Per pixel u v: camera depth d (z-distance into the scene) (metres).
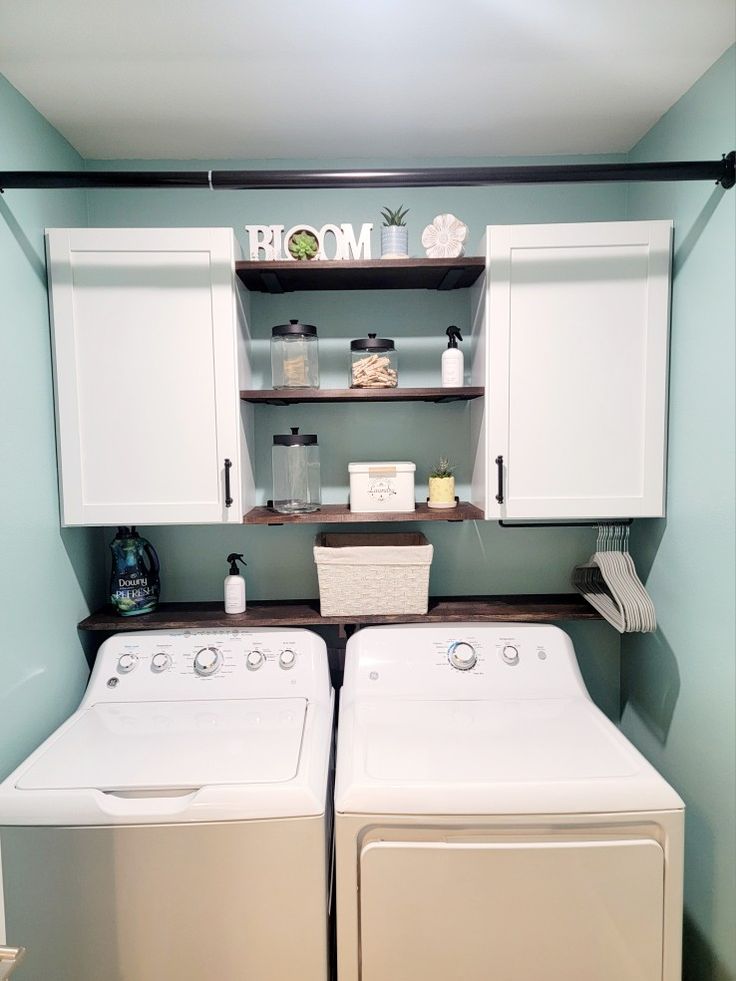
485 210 1.88
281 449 1.79
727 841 1.40
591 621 2.01
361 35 1.31
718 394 1.42
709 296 1.45
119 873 1.20
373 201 1.88
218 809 1.19
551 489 1.63
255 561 1.96
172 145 1.78
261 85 1.49
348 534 1.91
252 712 1.55
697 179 1.33
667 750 1.68
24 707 1.43
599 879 1.20
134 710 1.56
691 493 1.54
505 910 1.20
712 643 1.46
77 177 1.30
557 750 1.35
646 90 1.53
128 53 1.34
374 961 1.21
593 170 1.32
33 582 1.48
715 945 1.45
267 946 1.22
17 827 1.19
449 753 1.34
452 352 1.72
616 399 1.61
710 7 1.23
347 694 1.63
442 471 1.82
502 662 1.67
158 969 1.21
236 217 1.87
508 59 1.40
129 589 1.79
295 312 1.89
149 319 1.58
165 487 1.61
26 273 1.47
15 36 1.28
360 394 1.62
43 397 1.54
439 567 1.98
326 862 1.23
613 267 1.58
